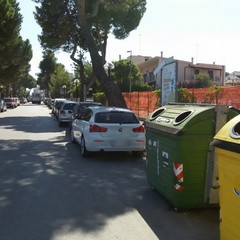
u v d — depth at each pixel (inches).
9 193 291.1
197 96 669.9
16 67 2165.4
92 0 1083.9
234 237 168.6
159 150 268.8
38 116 1428.4
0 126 940.6
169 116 265.0
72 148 543.8
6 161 431.8
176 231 214.2
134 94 1137.4
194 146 236.5
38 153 494.3
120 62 2190.0
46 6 1200.2
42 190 301.7
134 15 1239.5
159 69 537.3
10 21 1716.3
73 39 1343.5
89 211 249.0
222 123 236.8
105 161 443.2
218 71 2234.3
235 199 167.2
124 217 237.6
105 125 446.9
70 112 932.6
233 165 168.1
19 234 205.9
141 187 316.5
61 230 213.2
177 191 240.1
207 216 239.0
